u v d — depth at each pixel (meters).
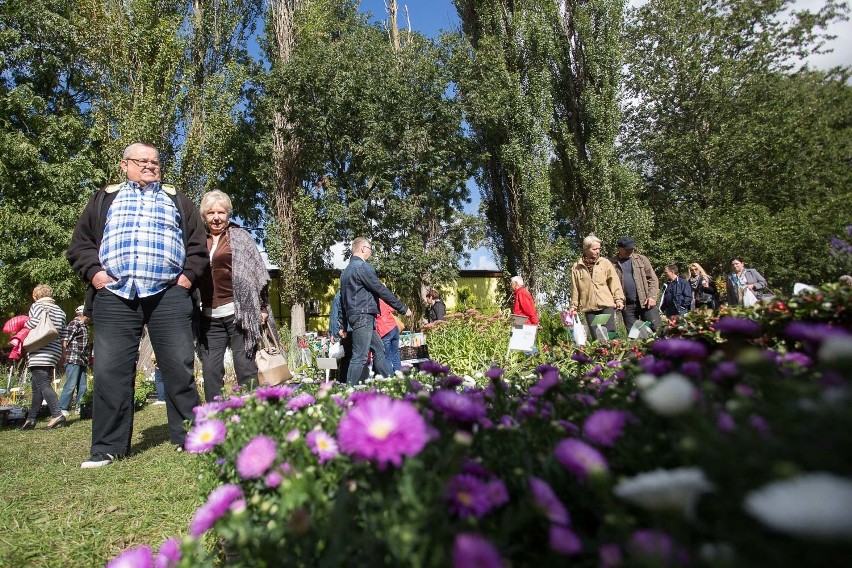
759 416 0.77
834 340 0.75
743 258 17.97
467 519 0.69
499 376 1.55
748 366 0.95
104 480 2.76
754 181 19.39
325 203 17.89
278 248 17.30
